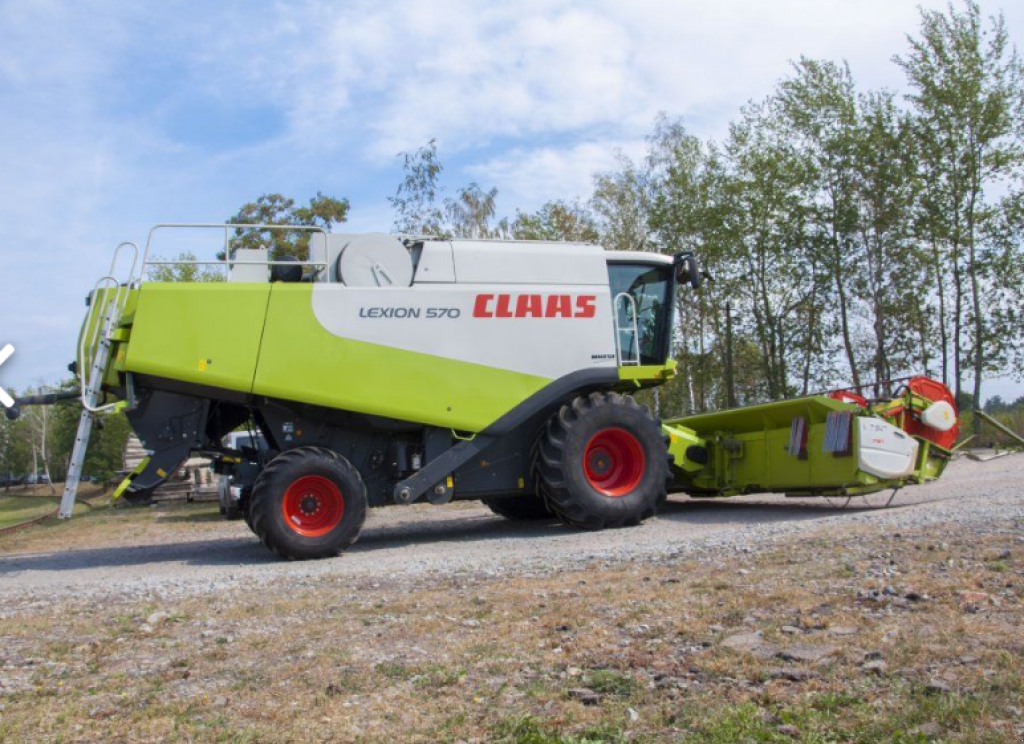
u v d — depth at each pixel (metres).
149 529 16.75
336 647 5.21
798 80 26.34
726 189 27.23
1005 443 22.09
